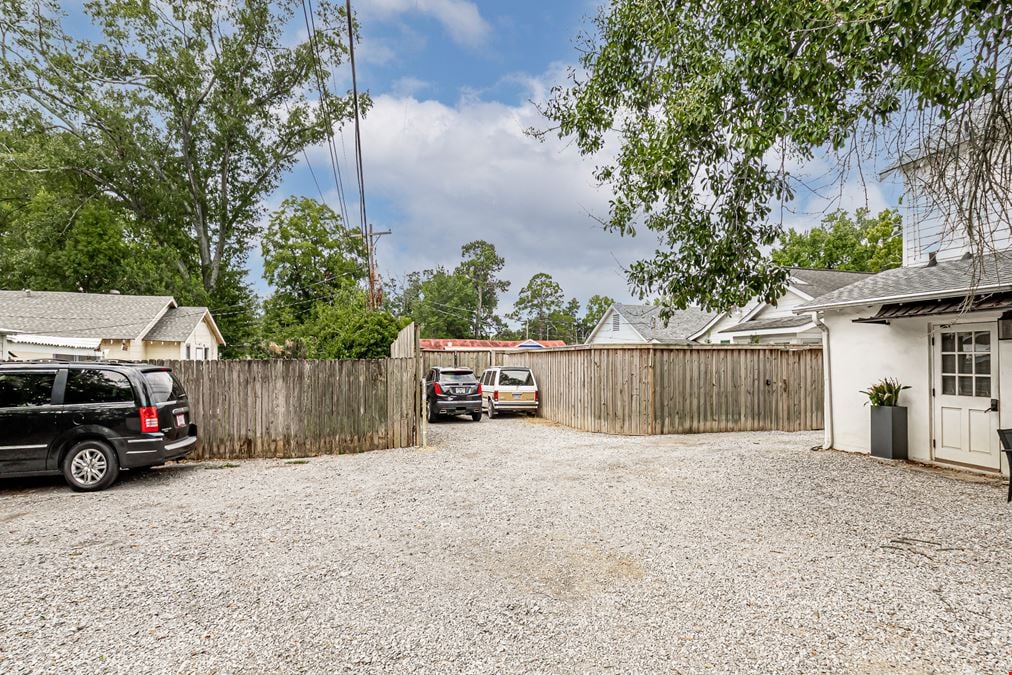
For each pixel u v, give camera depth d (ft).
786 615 11.41
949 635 10.50
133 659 9.80
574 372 47.75
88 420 23.17
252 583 13.24
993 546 15.42
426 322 220.84
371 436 34.27
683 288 19.84
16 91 89.45
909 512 18.92
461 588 12.95
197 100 102.42
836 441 32.22
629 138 20.40
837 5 12.72
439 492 22.81
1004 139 12.99
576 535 16.96
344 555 15.23
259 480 25.45
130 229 101.65
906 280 29.25
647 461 29.27
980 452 25.11
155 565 14.42
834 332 32.48
